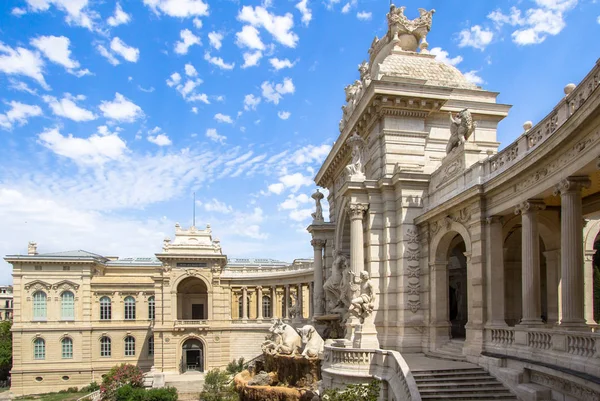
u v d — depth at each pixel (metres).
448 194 29.08
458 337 34.22
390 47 40.53
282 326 38.75
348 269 36.72
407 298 31.38
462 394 20.81
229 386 59.12
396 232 32.81
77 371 75.00
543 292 31.34
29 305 75.38
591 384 15.36
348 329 31.12
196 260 74.62
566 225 19.03
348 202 34.19
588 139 17.39
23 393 72.81
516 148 23.23
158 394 58.50
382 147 34.16
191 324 73.69
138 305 79.44
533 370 19.98
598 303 31.53
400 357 22.75
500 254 24.73
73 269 77.38
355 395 22.55
